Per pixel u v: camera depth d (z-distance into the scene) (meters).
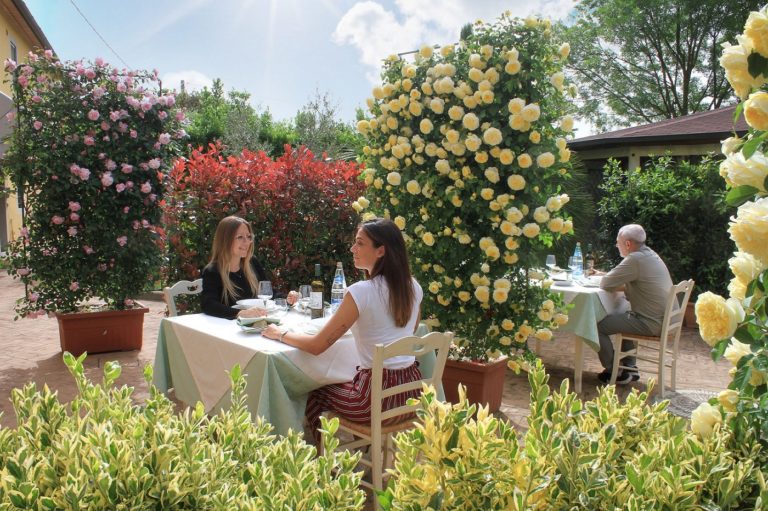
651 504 1.21
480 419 1.35
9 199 14.62
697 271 8.30
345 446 3.38
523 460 1.24
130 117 6.62
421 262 4.82
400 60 4.87
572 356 6.97
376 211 5.21
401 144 4.67
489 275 4.61
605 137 11.66
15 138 6.43
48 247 6.57
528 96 4.45
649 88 24.67
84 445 1.42
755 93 1.47
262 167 6.46
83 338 6.47
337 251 6.72
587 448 1.38
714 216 8.05
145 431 1.49
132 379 5.66
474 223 4.68
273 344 3.38
